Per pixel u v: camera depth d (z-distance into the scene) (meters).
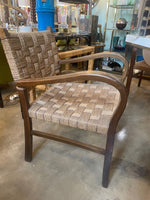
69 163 0.98
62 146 1.12
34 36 0.89
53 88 1.04
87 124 0.68
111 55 1.03
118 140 1.19
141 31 1.01
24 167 0.94
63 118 0.71
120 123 1.40
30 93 1.30
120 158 1.02
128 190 0.82
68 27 2.15
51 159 1.00
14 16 1.61
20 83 0.70
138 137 1.23
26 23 1.67
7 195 0.78
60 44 1.71
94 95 0.93
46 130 1.27
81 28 2.31
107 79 0.58
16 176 0.88
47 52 1.01
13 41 0.73
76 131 1.28
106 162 0.76
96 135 1.24
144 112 1.59
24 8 2.05
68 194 0.79
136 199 0.78
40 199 0.77
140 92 2.05
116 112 0.63
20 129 1.27
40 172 0.91
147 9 0.95
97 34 2.68
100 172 0.92
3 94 1.85
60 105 0.81
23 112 0.80
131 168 0.95
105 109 0.77
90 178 0.88
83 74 0.61
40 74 0.94
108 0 2.54
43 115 0.74
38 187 0.82
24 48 0.80
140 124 1.39
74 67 2.60
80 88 1.04
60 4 2.35
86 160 1.00
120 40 2.73
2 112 1.50
